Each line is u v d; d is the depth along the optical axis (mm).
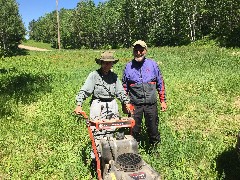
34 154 3109
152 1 27969
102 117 2387
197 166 2621
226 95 5184
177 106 4527
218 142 3152
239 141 2254
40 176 2607
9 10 31266
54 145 3254
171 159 2736
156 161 2689
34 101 5359
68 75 8117
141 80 2705
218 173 2512
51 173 2680
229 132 3494
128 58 12680
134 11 29922
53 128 3758
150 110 2746
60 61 12648
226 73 7203
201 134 3459
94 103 2410
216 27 23734
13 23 31375
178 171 2520
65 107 4758
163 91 2795
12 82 7375
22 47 40938
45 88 6305
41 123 4004
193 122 3908
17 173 2699
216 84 5914
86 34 38781
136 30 31031
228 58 10133
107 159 2121
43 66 11125
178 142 3111
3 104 5066
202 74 7238
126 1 31078
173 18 25828
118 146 2104
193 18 24406
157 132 2842
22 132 3721
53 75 8281
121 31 33719
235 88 5543
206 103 4699
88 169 2631
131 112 2418
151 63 2719
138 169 1895
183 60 10352
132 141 2139
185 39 24172
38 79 7727
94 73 2381
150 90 2715
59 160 2887
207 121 3912
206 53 12336
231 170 2541
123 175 1844
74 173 2609
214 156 2809
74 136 3447
